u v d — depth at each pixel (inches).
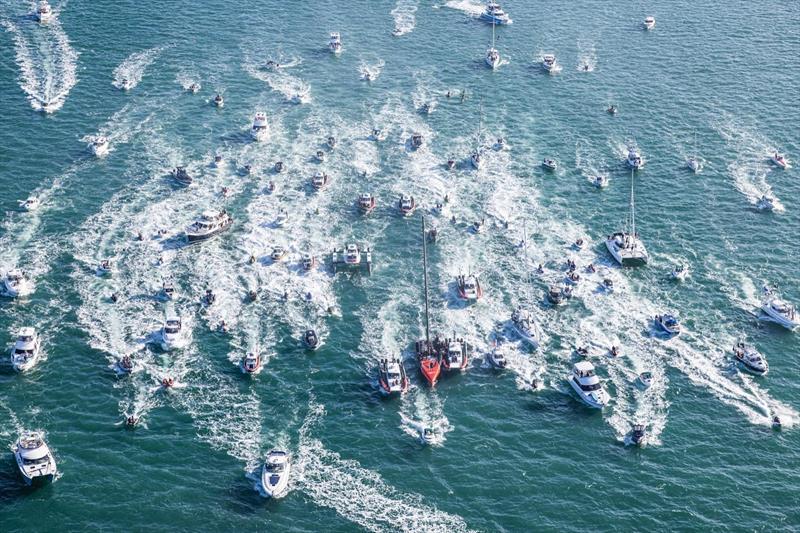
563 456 5064.0
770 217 7042.3
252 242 6663.4
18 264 6387.8
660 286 6314.0
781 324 5959.6
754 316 6053.2
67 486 4830.2
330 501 4776.1
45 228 6761.8
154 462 4975.4
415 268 6446.9
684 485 4904.0
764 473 4980.3
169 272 6348.4
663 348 5777.6
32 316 5954.7
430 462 5017.2
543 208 7106.3
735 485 4906.5
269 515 4694.9
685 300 6190.9
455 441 5147.6
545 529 4653.1
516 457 5059.1
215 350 5713.6
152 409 5305.1
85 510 4707.2
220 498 4778.5
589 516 4726.9
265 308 6053.2
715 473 4972.9
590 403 5349.4
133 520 4658.0
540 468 4992.6
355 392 5447.8
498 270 6432.1
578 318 6008.9
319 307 6072.8
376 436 5167.3
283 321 5949.8
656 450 5098.4
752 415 5324.8
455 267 6451.8
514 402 5393.7
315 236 6747.1
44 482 4837.6
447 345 5703.7
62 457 4990.2
